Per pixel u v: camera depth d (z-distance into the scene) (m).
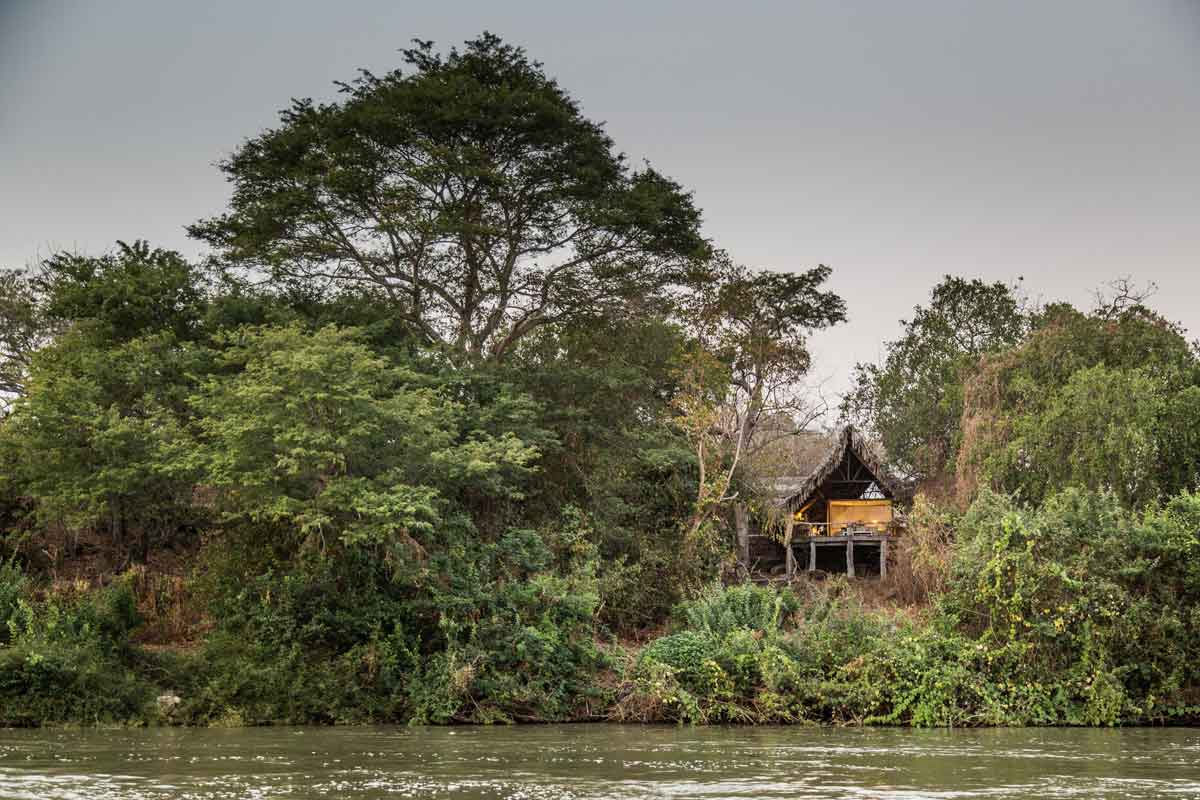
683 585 37.97
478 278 42.19
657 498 41.09
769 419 45.88
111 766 18.75
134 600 30.78
